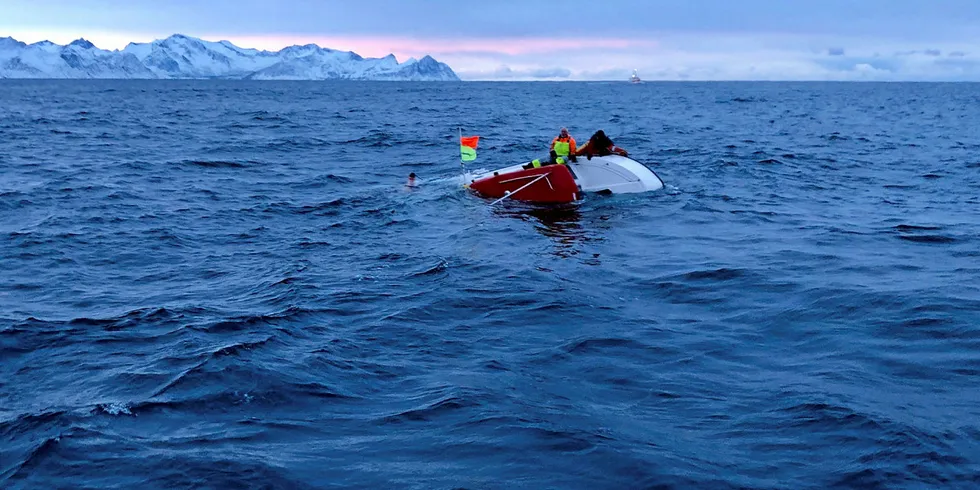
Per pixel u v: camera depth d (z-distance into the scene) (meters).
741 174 23.47
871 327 9.35
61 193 19.12
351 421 6.89
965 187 21.48
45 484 5.86
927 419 6.84
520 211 17.03
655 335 9.14
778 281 11.41
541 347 8.75
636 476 5.94
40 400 7.32
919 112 67.75
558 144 18.48
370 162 27.08
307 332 9.20
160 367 8.03
